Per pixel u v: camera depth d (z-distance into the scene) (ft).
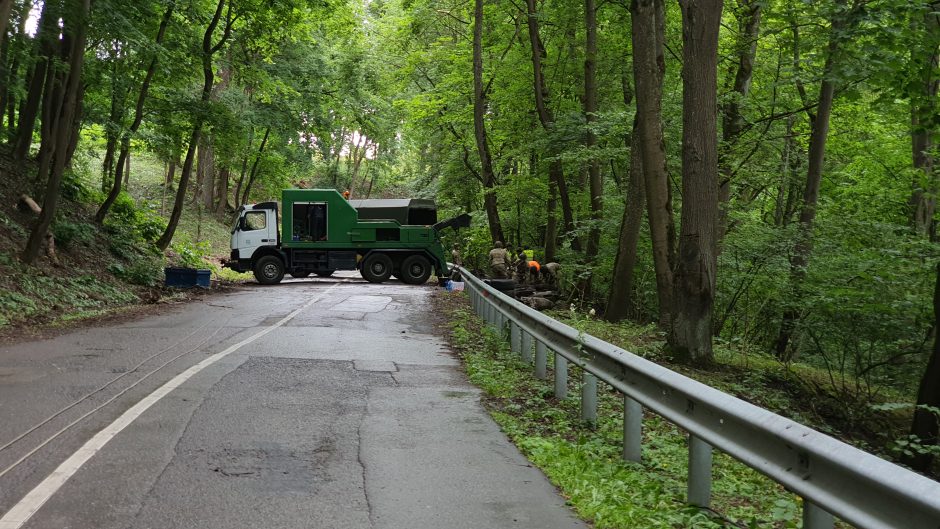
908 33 42.24
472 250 122.01
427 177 161.79
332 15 103.55
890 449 36.32
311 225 94.02
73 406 22.25
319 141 172.04
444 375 31.73
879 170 80.43
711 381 38.01
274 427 21.13
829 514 11.73
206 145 93.61
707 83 41.29
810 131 79.15
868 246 57.47
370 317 53.72
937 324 40.16
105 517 13.64
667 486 17.85
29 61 59.98
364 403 25.18
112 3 58.75
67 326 42.04
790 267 56.18
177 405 23.15
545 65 83.30
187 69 83.35
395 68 136.15
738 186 79.20
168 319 47.85
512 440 21.62
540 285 74.79
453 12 102.22
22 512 13.64
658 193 51.42
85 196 82.99
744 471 22.71
